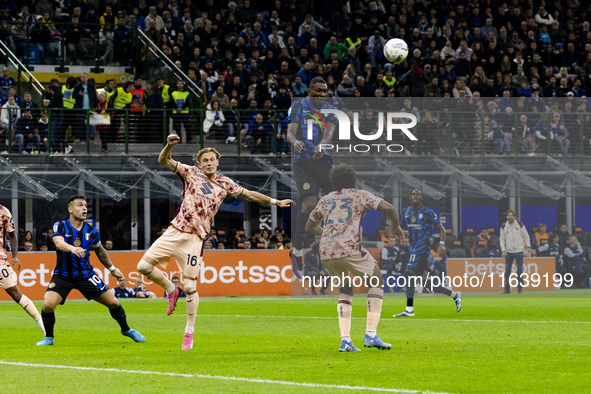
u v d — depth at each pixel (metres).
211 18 36.06
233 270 25.89
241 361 10.48
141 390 8.34
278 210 30.73
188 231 11.63
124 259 25.48
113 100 30.45
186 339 11.83
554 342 12.56
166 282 11.95
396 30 36.91
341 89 32.72
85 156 28.67
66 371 9.66
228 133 30.94
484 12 38.72
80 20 34.75
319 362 10.31
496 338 13.22
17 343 13.09
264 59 34.47
